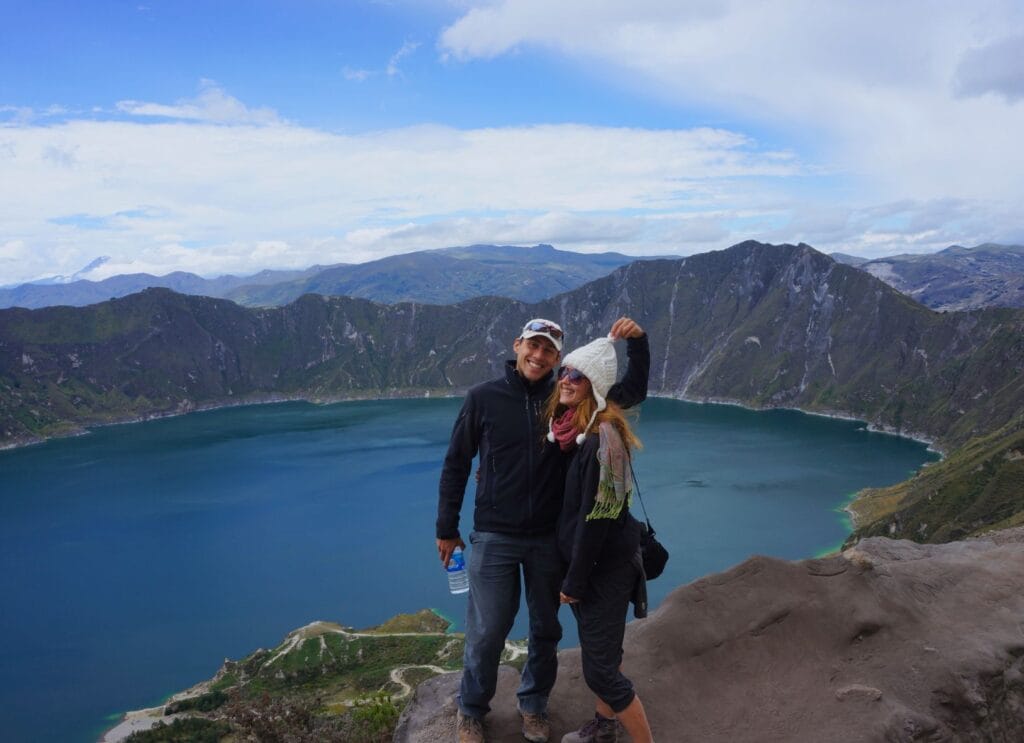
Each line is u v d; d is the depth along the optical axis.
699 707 7.76
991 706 8.10
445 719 8.12
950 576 10.08
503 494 7.21
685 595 9.01
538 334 7.03
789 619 8.71
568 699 8.09
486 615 7.24
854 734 7.16
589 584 6.84
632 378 7.12
